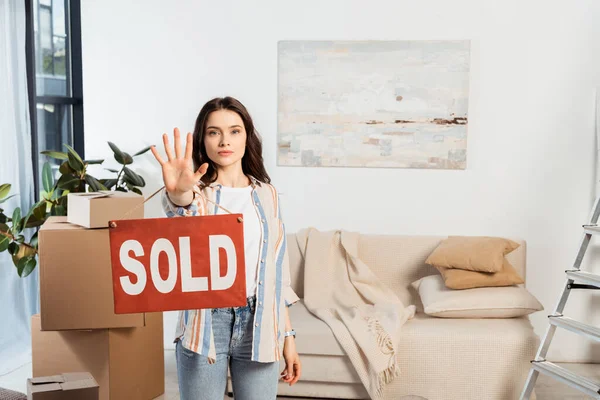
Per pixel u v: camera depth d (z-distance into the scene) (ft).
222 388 6.06
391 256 12.99
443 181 13.83
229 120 6.15
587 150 13.46
